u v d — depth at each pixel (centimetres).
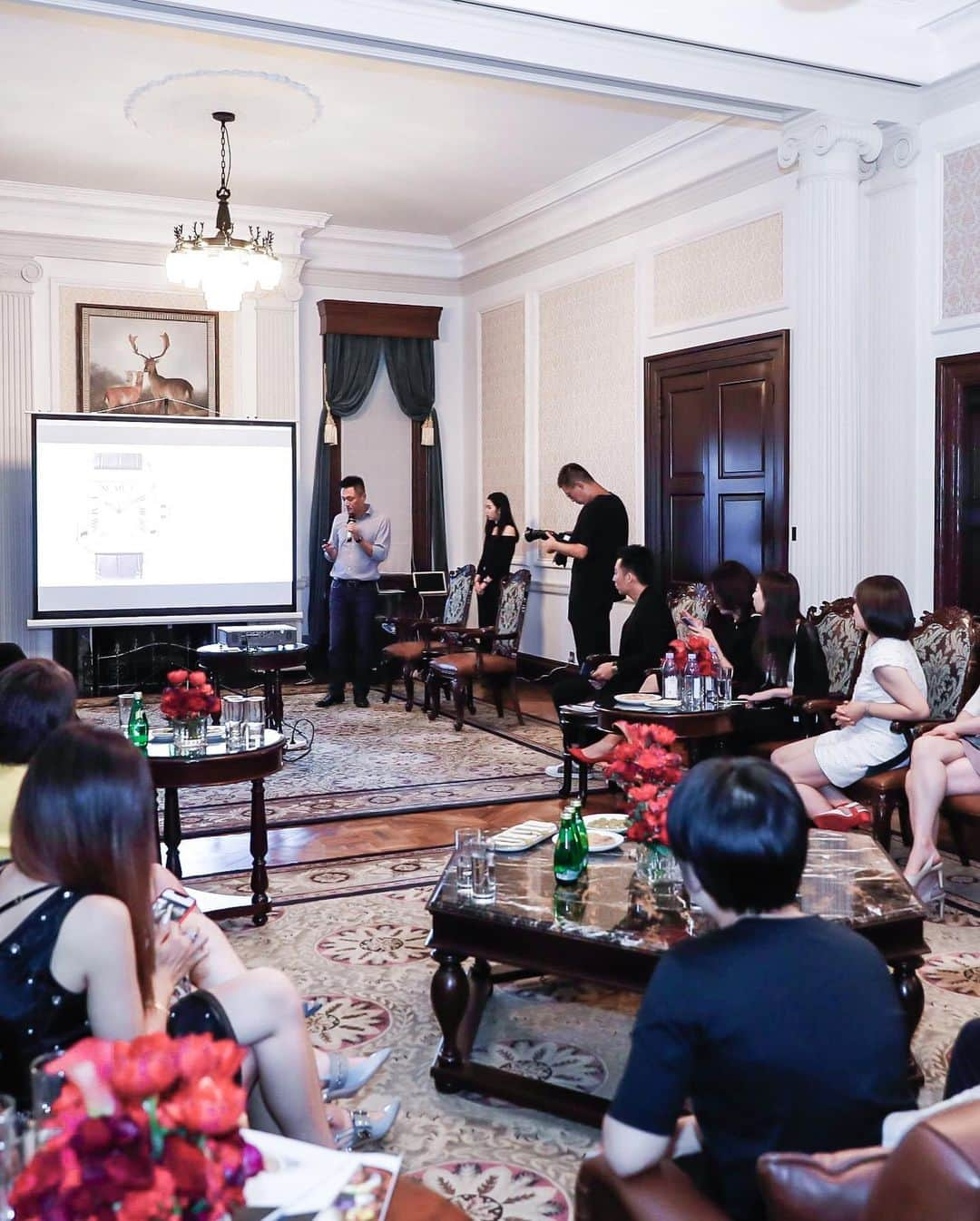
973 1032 195
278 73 609
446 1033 282
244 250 683
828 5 491
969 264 542
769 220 666
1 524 881
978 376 539
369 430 1005
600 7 476
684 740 493
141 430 883
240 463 909
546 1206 235
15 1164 112
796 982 149
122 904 177
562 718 564
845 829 395
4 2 417
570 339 870
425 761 655
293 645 712
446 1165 250
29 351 879
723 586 531
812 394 571
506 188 838
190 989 238
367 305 980
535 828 335
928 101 555
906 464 577
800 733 496
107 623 878
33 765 182
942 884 411
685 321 739
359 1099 277
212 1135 104
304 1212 131
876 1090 147
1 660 409
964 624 456
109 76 617
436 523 1031
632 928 259
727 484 711
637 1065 150
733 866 158
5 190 834
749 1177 147
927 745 405
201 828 513
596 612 705
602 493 712
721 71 516
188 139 714
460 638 780
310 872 455
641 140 722
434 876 449
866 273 593
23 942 174
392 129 702
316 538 988
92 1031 177
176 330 923
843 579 573
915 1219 110
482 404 1006
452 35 462
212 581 906
